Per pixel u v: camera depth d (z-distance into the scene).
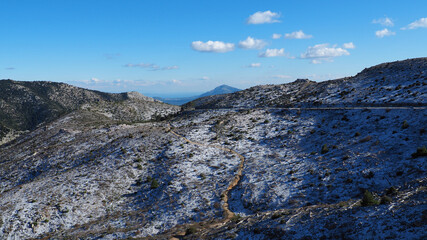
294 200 41.28
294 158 59.59
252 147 73.75
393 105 73.88
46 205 51.78
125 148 81.12
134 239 36.97
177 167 64.44
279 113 97.94
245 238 28.55
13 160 96.69
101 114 185.00
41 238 42.81
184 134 89.19
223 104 140.50
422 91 75.44
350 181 41.31
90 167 71.25
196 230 36.38
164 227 41.28
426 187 29.64
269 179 50.97
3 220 47.22
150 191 56.62
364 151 50.22
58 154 88.75
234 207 44.31
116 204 53.59
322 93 109.38
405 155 43.16
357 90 98.50
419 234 20.03
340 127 69.94
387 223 22.89
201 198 49.38
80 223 47.12
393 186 36.09
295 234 26.12
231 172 59.44
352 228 24.05
